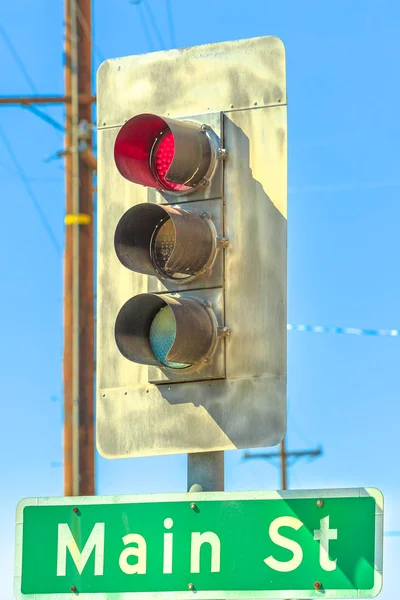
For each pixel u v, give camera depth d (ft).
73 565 28.63
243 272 28.55
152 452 28.84
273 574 27.45
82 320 76.07
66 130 77.46
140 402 29.07
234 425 28.19
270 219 28.60
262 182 28.84
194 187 29.17
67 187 77.00
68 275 76.59
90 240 76.74
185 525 28.17
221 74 29.78
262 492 27.81
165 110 30.25
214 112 29.45
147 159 29.84
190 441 28.50
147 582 28.14
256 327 28.30
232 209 28.89
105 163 30.71
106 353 29.58
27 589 28.73
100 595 28.37
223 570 27.76
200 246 28.50
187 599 27.86
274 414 27.96
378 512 27.12
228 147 29.19
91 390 75.77
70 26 78.18
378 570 26.89
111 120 30.89
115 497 28.68
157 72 30.50
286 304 28.19
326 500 27.43
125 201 30.32
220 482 28.71
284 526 27.58
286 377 27.99
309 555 27.32
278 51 29.40
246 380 28.22
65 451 74.95
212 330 28.32
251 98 29.37
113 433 29.22
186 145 28.78
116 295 29.81
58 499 28.96
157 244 29.09
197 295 28.71
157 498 28.45
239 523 27.84
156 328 28.63
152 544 28.30
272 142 28.99
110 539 28.55
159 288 29.17
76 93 77.10
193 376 28.48
